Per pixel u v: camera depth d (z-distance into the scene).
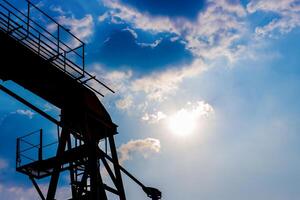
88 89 13.55
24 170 13.61
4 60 11.25
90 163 12.43
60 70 12.45
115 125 14.20
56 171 11.55
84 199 12.39
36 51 11.84
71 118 12.85
